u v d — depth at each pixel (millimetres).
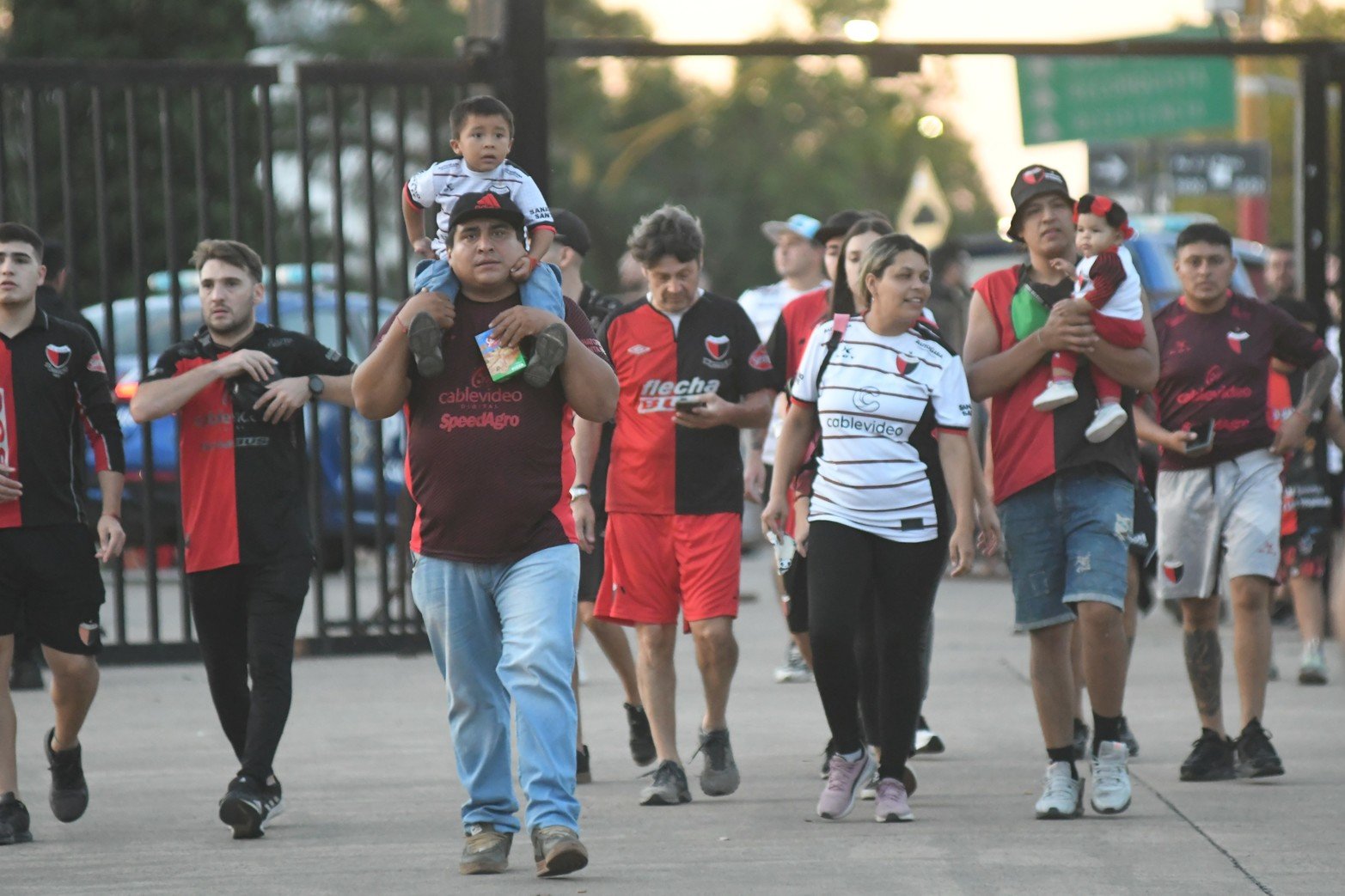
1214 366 26484
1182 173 91875
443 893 19547
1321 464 35844
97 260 78312
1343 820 23031
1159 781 25844
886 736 23312
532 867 20766
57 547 23484
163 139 36875
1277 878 19906
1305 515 35375
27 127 36125
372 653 39500
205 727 31312
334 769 27281
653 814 23922
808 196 176750
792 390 24047
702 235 25562
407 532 40094
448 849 21844
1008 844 21750
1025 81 94188
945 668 37594
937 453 23359
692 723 31188
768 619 47219
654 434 24969
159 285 62969
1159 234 58094
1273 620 45188
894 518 22984
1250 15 81438
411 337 19125
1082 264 23016
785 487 24266
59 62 36188
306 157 37594
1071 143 93750
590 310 27766
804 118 184375
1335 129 108375
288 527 23625
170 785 26406
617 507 25062
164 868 21047
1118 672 23219
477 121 24266
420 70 37531
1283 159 125625
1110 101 93062
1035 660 23531
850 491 23047
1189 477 26297
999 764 27359
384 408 19875
